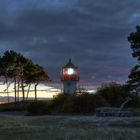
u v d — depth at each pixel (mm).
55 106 56375
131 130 23391
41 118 40281
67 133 21812
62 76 80500
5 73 100250
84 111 52031
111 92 57281
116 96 56875
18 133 23672
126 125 30297
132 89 57969
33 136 20891
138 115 43281
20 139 20000
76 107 52375
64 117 40781
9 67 100125
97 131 22812
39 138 19812
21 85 100188
